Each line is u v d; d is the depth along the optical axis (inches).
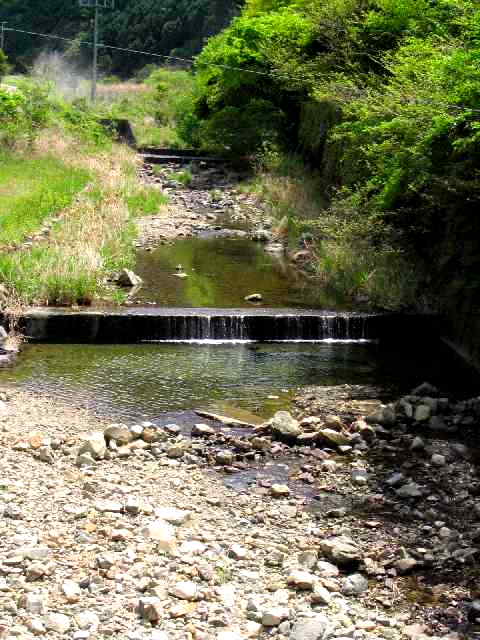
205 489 289.7
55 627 196.2
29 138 1059.9
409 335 502.6
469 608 223.9
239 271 621.0
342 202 621.3
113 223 705.0
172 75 2084.2
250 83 1164.5
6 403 362.3
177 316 481.4
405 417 365.7
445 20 646.5
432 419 361.4
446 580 238.2
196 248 699.4
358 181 669.3
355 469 312.7
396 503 286.2
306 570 236.5
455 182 464.4
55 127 1227.9
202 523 262.1
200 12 2755.9
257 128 1139.3
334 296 555.2
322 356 465.1
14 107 1143.0
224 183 1088.2
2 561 221.1
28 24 3393.2
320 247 664.4
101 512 258.2
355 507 283.4
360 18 815.7
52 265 517.0
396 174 518.6
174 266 625.0
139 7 2984.7
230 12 2492.6
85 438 318.3
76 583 215.2
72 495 269.4
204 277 596.7
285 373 430.3
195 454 319.3
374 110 586.9
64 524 247.1
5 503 257.0
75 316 470.6
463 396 406.0
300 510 279.1
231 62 1159.6
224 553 242.8
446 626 216.4
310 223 683.4
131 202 836.6
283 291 565.6
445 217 516.7
